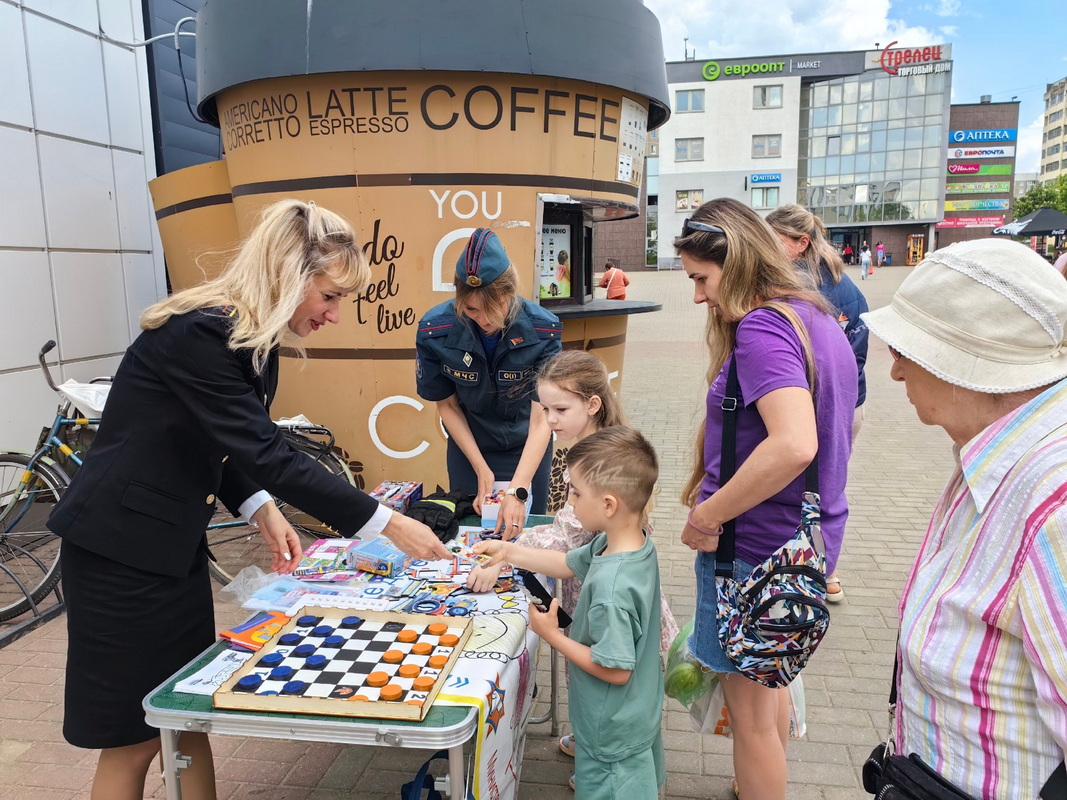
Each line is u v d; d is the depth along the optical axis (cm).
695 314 1934
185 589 179
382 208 392
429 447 417
